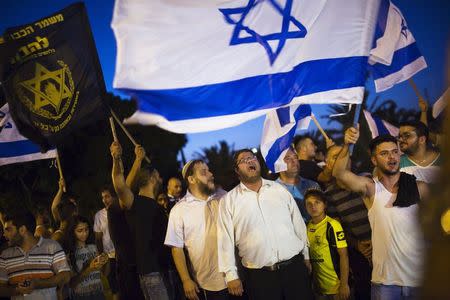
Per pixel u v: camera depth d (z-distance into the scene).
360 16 5.24
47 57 5.97
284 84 5.00
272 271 5.47
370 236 6.19
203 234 5.93
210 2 4.79
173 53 4.68
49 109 5.99
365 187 4.78
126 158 21.97
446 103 0.96
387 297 4.70
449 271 0.91
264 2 4.97
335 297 5.96
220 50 4.81
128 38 4.59
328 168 6.62
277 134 6.15
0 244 8.10
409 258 4.59
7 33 5.99
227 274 5.50
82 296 7.06
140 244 6.22
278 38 5.00
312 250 6.09
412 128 5.68
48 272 6.07
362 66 5.23
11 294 5.99
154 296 6.18
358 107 5.21
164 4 4.66
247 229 5.54
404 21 6.71
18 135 7.98
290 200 5.72
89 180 22.02
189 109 4.72
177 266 5.90
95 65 5.92
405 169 5.74
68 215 7.45
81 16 5.91
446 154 0.97
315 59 5.16
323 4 5.17
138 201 6.27
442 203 0.98
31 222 6.16
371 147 4.79
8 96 6.03
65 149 21.27
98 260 6.67
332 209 6.57
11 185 19.47
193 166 6.07
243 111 4.86
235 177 7.58
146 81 4.61
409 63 6.72
